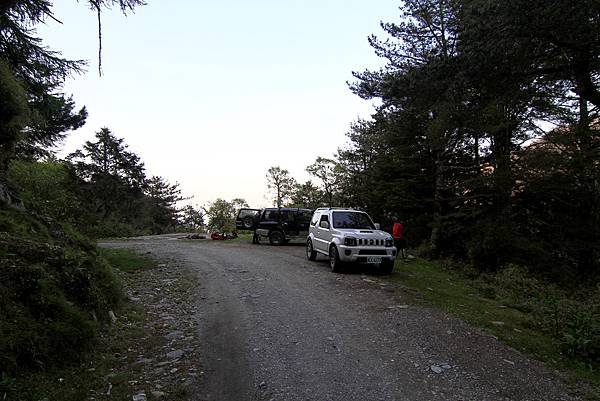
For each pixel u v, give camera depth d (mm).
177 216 66375
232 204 55625
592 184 16219
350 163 36469
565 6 6887
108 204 47344
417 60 17516
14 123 8602
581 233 16828
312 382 4688
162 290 9398
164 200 63969
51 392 3924
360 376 4867
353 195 29000
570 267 16672
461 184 20438
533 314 8336
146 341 5879
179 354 5438
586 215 17312
